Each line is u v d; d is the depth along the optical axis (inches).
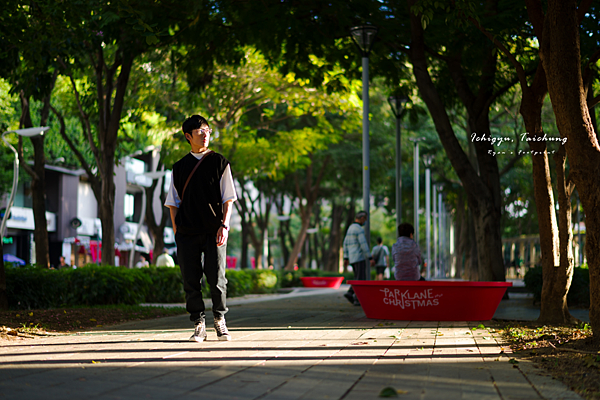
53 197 1754.4
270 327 315.3
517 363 195.5
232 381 157.8
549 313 350.6
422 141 1503.4
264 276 1059.9
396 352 218.1
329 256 1948.8
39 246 676.1
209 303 597.3
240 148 941.8
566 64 247.6
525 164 1306.6
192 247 240.2
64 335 273.4
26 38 507.2
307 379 162.2
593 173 243.1
